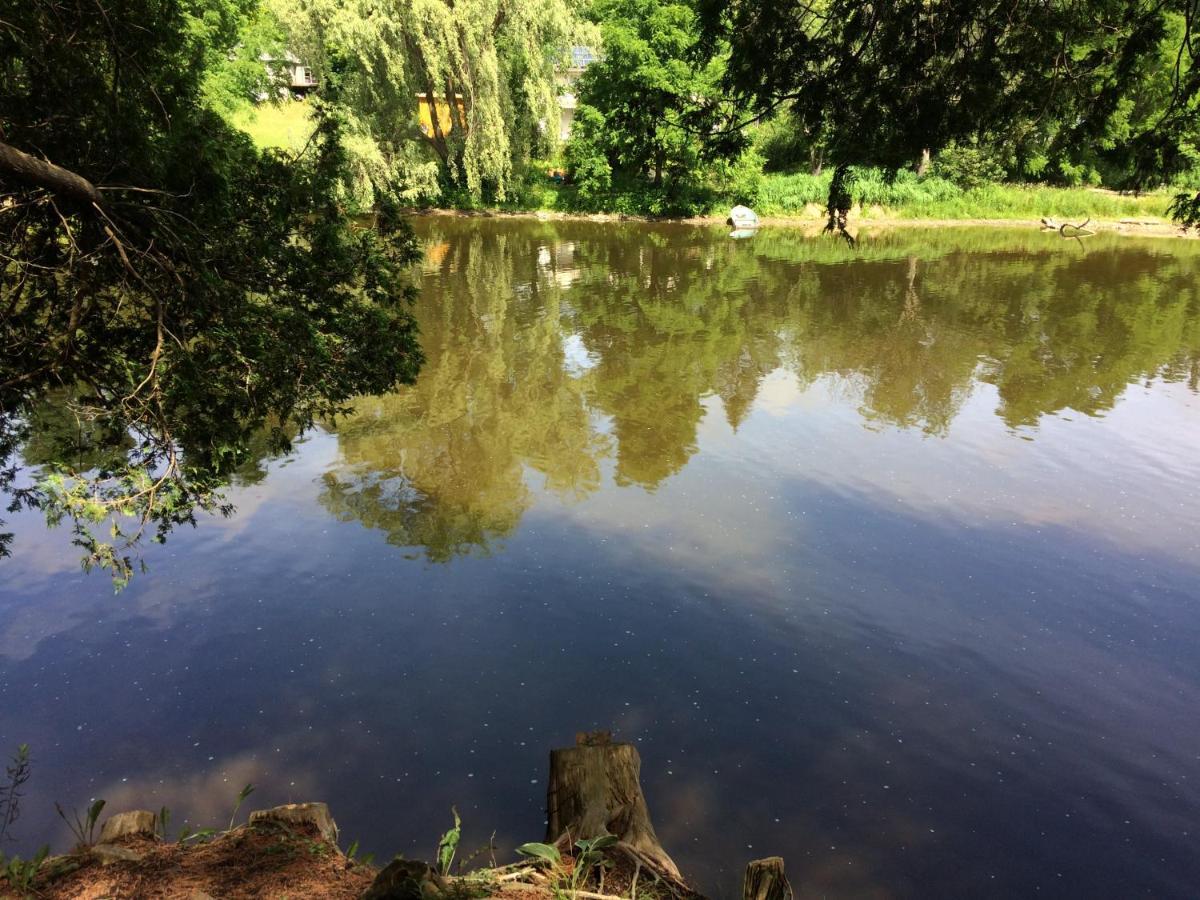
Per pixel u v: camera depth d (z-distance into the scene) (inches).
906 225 1565.0
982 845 197.5
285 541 346.0
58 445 221.1
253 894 102.6
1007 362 645.9
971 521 374.6
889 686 257.9
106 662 259.3
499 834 193.6
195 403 214.8
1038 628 291.0
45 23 183.9
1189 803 212.2
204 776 211.2
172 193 201.0
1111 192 1626.5
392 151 1302.9
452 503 389.4
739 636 283.1
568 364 639.8
